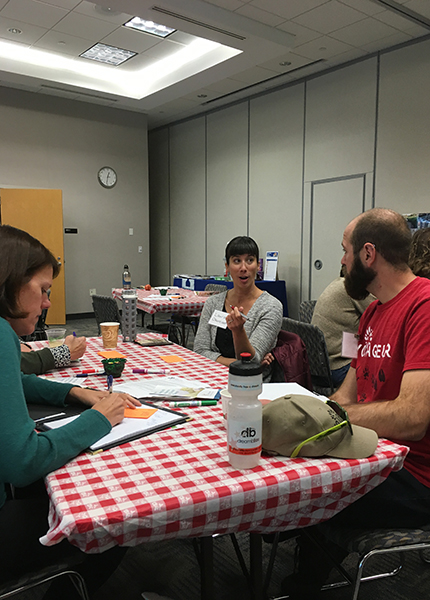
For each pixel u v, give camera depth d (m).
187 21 4.71
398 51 5.49
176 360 2.01
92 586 1.13
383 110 5.70
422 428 1.16
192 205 8.99
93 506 0.80
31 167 7.65
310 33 5.25
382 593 1.57
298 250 6.97
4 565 0.97
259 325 2.24
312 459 0.99
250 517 0.89
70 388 1.35
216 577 1.64
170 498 0.82
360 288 1.43
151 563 1.73
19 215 7.37
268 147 7.30
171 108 8.31
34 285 1.08
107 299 3.88
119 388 1.51
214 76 6.43
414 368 1.18
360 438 1.03
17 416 0.92
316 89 6.48
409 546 1.11
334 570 1.68
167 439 1.11
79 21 5.45
